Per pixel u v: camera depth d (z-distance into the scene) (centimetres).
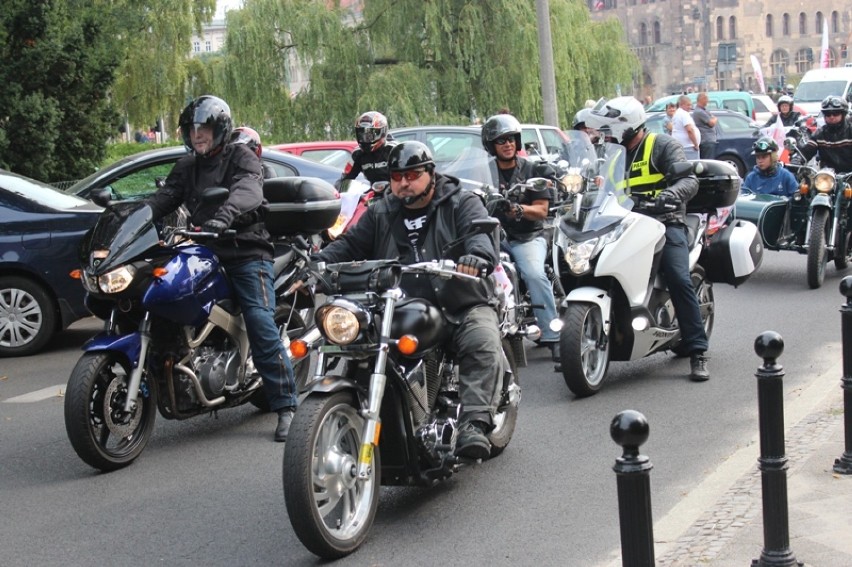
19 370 1232
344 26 3441
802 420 845
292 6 3403
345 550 638
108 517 734
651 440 859
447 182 734
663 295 1050
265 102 3438
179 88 4169
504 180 1102
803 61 13925
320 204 955
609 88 3947
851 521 615
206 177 863
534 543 653
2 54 2111
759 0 13712
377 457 664
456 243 695
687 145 2789
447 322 688
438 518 702
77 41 2169
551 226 1131
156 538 691
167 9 4041
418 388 671
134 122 4212
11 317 1299
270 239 934
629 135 1042
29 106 2077
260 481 801
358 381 666
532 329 853
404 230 727
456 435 681
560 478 774
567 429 901
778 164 1691
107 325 836
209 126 846
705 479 748
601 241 982
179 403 853
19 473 843
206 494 775
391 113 3262
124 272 801
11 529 718
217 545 675
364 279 656
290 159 1466
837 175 1606
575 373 974
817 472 704
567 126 3653
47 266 1299
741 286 1616
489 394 678
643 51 13812
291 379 895
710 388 1021
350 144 1820
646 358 1164
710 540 609
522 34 3325
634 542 425
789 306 1438
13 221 1295
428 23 3319
